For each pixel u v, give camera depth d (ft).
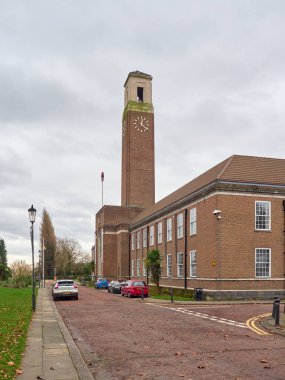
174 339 44.14
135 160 253.85
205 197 114.11
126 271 220.23
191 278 122.31
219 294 103.24
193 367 31.53
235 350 37.70
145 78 265.95
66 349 37.76
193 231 123.44
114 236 240.32
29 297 116.88
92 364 32.99
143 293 115.03
